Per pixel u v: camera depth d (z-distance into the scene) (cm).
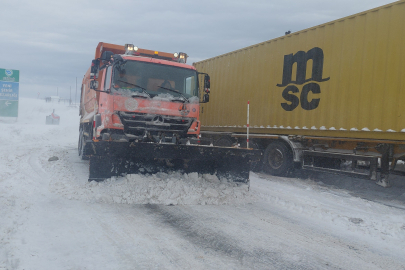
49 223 414
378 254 362
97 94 795
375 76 663
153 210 500
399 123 620
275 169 921
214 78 1202
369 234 431
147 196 551
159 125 659
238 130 1073
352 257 350
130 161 623
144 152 588
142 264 309
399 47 623
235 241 382
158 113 660
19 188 589
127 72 666
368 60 680
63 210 473
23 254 317
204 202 555
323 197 657
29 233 374
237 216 490
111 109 632
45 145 1576
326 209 547
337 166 777
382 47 653
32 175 726
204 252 345
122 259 318
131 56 695
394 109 629
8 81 3612
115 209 495
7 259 304
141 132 647
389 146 661
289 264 324
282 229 437
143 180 590
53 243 350
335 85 751
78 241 360
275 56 928
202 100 745
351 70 715
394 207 595
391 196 702
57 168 813
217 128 1173
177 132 678
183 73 716
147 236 386
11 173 739
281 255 346
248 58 1033
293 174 904
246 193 613
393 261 344
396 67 627
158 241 371
